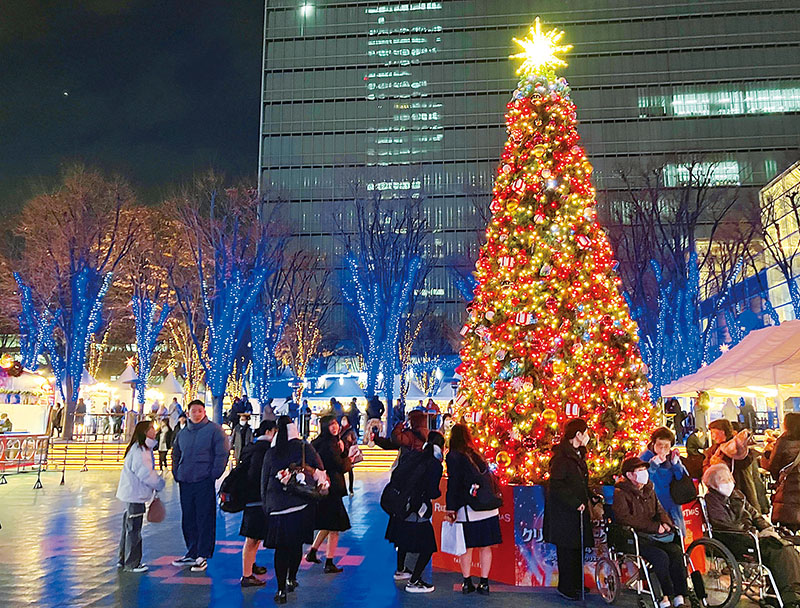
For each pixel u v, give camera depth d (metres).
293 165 77.88
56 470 20.22
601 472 7.64
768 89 74.19
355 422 23.86
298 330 38.03
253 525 6.52
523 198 8.35
